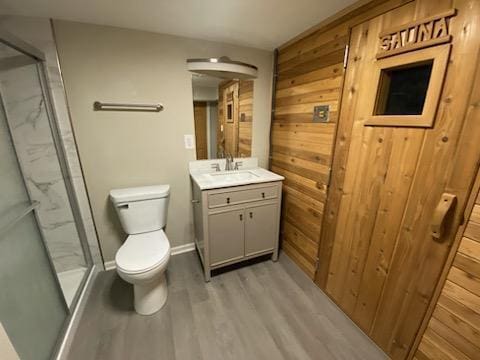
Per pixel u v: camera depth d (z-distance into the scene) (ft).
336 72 4.77
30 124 4.93
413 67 3.48
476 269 2.91
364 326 4.73
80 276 5.99
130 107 5.73
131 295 5.67
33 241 4.07
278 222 6.70
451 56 2.91
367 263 4.51
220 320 5.02
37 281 4.08
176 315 5.13
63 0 4.02
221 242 6.04
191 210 7.24
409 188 3.60
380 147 3.99
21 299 3.64
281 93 6.84
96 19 4.83
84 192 5.88
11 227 3.51
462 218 2.98
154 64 5.70
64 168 5.50
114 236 6.49
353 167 4.58
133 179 6.26
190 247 7.59
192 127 6.53
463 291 3.07
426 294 3.52
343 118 4.70
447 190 3.10
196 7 4.35
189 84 6.17
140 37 5.43
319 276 5.93
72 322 4.73
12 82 4.44
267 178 6.31
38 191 5.34
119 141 5.87
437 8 3.00
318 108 5.37
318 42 5.20
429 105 3.17
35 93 4.86
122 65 5.44
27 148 4.99
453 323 3.23
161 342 4.51
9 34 3.68
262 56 6.88
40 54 4.66
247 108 7.14
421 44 3.16
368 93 4.08
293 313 5.23
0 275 3.26
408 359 3.94
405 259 3.78
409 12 3.32
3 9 4.28
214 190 5.53
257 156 7.78
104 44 5.20
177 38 5.77
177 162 6.64
